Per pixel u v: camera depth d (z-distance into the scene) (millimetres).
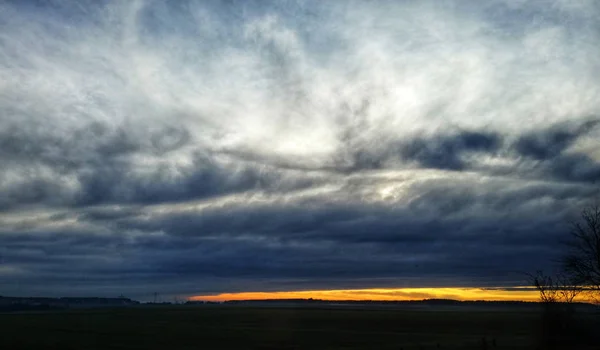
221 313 157875
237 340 68625
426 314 139000
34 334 80375
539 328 41719
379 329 88188
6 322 116938
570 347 39000
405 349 49094
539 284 42375
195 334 79312
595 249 41219
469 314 135125
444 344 52750
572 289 41875
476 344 50656
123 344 63625
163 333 80250
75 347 60188
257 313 152750
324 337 72438
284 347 57719
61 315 152250
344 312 160375
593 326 40844
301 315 140375
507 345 45500
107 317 138875
